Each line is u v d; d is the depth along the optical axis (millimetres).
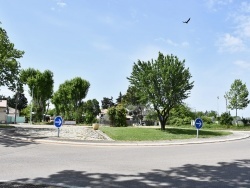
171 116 55938
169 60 29344
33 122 70688
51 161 11164
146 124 64625
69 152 13812
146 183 7777
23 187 6930
